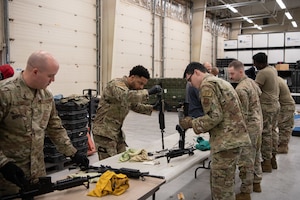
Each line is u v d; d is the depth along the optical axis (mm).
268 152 3867
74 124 4129
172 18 12828
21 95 1570
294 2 16141
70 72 8102
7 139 1588
